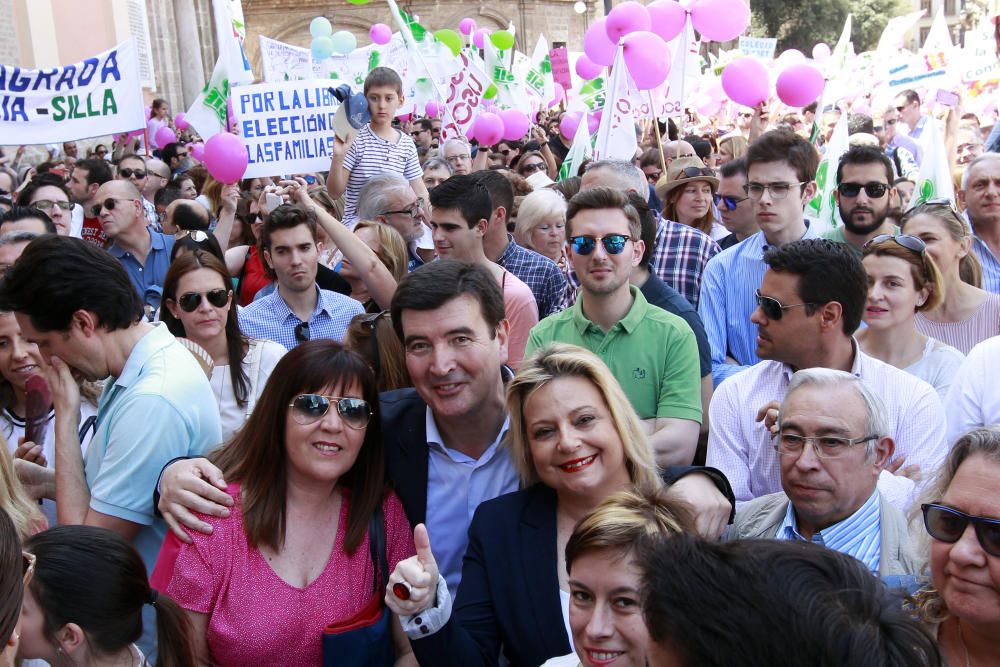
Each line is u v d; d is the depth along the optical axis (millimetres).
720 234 7676
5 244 4586
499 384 3057
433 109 17094
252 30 40688
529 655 2676
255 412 2824
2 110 8172
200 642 2693
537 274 5613
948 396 3678
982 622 2031
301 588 2754
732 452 3555
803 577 1312
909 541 2719
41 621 2336
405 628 2467
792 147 4906
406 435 3070
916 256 3936
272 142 7668
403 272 5371
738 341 4988
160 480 2789
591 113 12617
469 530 2877
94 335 2979
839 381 2732
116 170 11312
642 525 2219
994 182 5273
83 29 19109
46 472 3463
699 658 1282
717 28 8398
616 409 2750
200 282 4098
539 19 41469
